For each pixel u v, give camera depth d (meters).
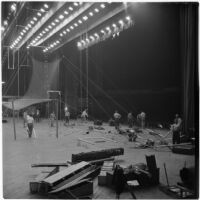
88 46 28.62
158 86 23.64
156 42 23.06
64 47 31.58
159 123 23.28
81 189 6.85
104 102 30.25
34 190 7.09
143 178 7.57
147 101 25.05
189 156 11.26
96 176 8.42
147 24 23.31
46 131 21.16
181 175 7.46
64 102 34.34
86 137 17.52
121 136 18.06
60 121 31.59
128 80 26.91
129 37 25.59
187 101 17.56
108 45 28.52
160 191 7.26
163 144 13.91
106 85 29.81
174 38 21.48
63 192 6.84
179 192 6.93
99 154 9.77
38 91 33.47
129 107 27.22
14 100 18.36
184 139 13.89
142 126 22.47
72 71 33.66
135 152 12.15
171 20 21.33
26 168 9.30
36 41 29.52
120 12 22.02
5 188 7.36
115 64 28.08
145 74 24.84
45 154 11.72
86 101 32.53
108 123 28.47
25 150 12.67
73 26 24.48
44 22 23.55
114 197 6.78
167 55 22.31
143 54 24.61
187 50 17.83
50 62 34.06
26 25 25.39
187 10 17.58
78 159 9.32
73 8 21.14
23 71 36.84
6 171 8.92
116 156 11.20
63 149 13.02
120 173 6.86
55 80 34.25
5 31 26.09
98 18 22.28
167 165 9.72
